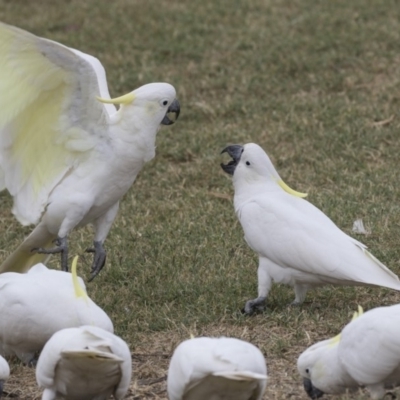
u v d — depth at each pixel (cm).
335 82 2072
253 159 1114
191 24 2489
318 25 2412
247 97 2044
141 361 1005
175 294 1173
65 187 1141
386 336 784
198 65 2230
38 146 1130
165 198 1578
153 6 2656
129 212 1520
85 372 797
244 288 1167
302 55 2217
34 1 2764
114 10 2625
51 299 937
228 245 1314
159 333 1078
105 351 788
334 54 2205
